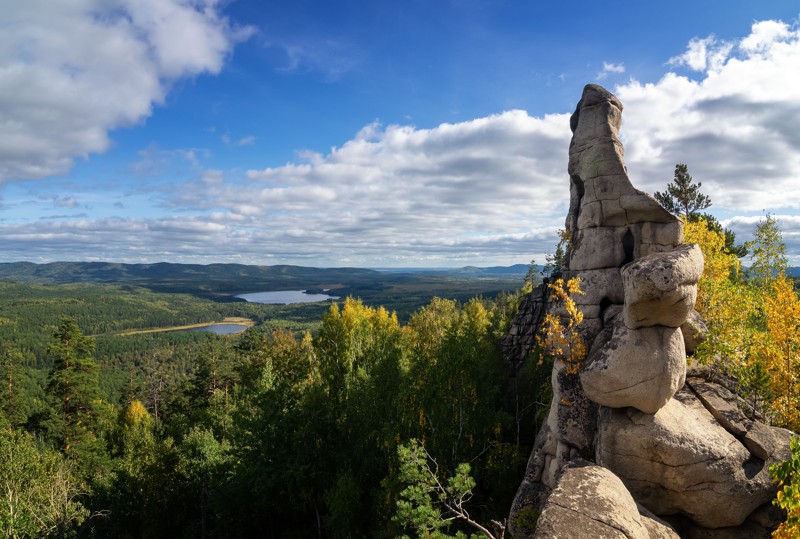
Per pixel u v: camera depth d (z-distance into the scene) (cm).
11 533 2219
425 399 2616
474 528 2169
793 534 784
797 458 812
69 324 4319
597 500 865
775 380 1339
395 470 2431
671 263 1152
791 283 1595
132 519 3158
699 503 1154
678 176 3962
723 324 1609
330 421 3028
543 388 2731
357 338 4716
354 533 2444
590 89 1875
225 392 6525
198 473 3356
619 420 1284
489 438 2552
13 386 5622
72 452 3931
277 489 2741
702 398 1387
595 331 1653
